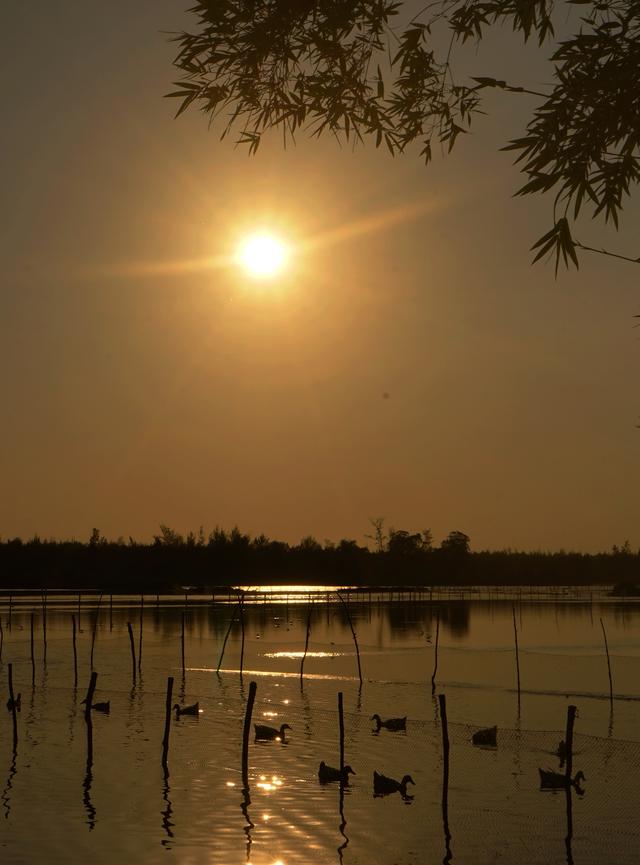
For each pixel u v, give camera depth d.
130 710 39.94
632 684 49.69
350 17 9.50
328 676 53.50
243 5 9.45
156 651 65.88
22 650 65.06
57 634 76.88
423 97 10.08
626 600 147.50
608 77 8.54
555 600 146.00
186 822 22.55
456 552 192.25
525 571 194.12
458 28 9.45
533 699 44.56
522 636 81.50
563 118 8.73
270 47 9.52
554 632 85.88
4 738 32.97
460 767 28.80
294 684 49.94
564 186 8.80
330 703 43.03
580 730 36.34
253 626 90.25
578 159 8.77
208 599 135.25
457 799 25.00
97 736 33.53
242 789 25.81
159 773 27.64
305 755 30.53
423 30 9.66
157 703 42.22
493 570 193.00
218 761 29.42
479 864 19.95
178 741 32.72
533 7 9.10
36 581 156.12
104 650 65.81
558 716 39.72
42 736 33.44
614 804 24.52
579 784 26.52
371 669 56.97
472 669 56.78
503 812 23.80
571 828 22.42
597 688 48.28
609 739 33.72
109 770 27.94
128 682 49.97
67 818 22.80
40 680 50.16
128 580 162.62
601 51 8.55
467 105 10.07
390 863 19.89
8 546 162.62
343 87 9.99
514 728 36.75
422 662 61.00
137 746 31.73
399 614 111.44
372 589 165.12
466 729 35.31
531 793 25.69
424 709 41.50
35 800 24.42
